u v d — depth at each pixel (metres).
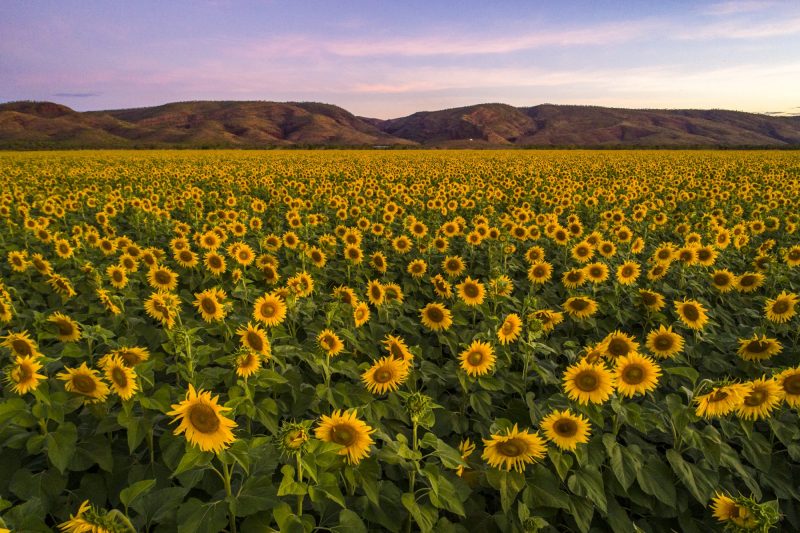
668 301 9.12
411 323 7.50
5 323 7.11
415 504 3.65
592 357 5.02
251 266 10.09
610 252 10.59
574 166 46.09
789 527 4.49
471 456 4.76
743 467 4.70
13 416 3.91
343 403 5.09
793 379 4.66
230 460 3.31
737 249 12.29
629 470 4.30
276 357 5.47
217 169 41.50
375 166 46.62
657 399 6.06
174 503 3.50
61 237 12.83
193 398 3.16
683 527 4.21
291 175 37.06
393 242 11.82
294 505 3.90
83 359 6.31
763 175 33.88
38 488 3.86
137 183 29.98
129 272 9.13
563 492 4.11
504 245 11.23
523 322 7.16
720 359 6.51
